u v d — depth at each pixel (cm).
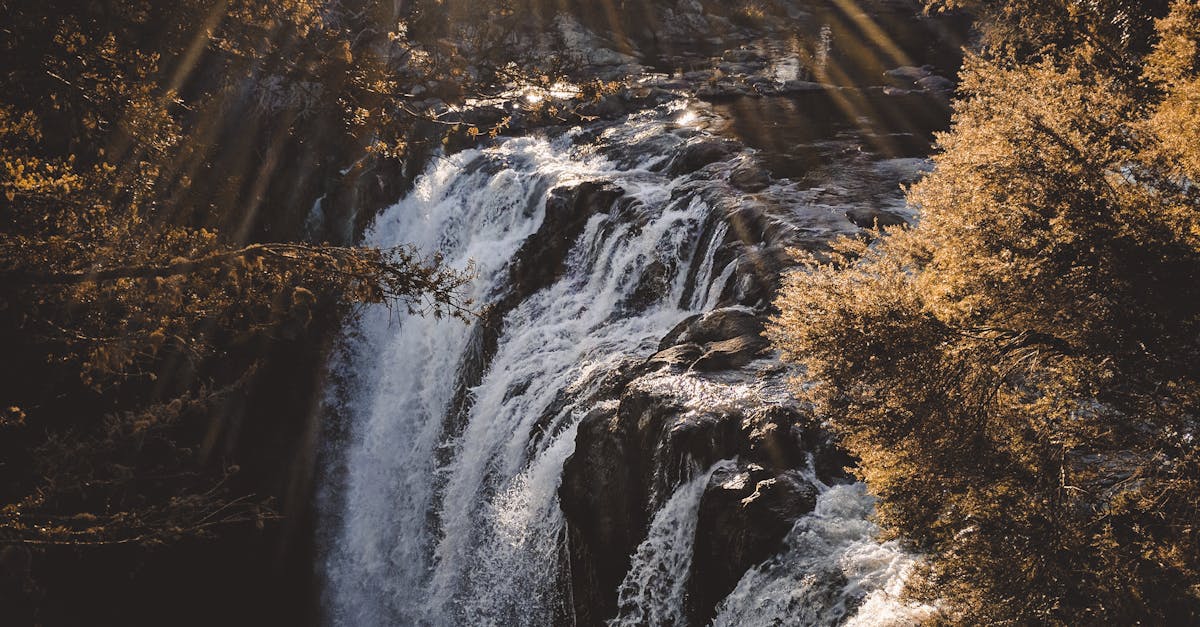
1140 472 623
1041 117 647
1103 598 565
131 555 1703
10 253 684
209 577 1830
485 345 1734
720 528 916
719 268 1460
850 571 813
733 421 1012
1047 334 629
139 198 825
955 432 632
